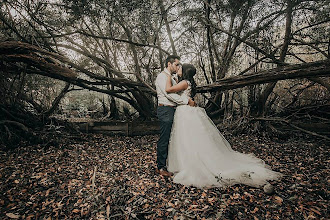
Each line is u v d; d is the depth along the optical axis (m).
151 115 6.57
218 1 5.25
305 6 4.69
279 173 2.90
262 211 2.15
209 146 2.97
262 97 5.65
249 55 5.55
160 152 3.08
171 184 2.77
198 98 7.00
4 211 2.19
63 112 7.71
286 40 5.21
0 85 4.64
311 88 6.48
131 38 5.20
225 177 2.69
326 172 3.01
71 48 5.12
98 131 5.70
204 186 2.64
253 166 2.94
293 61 7.44
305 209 2.14
